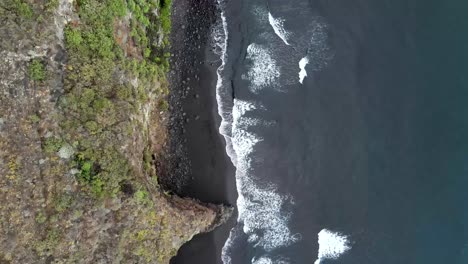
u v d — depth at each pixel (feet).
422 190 124.67
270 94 127.75
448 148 125.59
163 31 121.29
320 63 127.85
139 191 100.94
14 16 87.04
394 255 123.24
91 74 96.27
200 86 125.39
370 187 125.49
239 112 126.93
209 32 126.72
